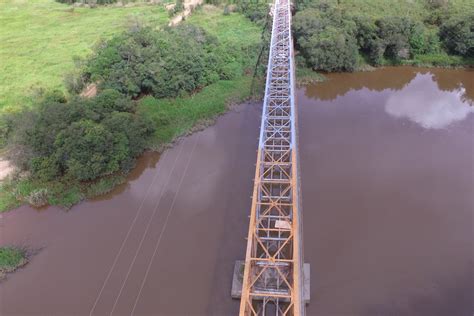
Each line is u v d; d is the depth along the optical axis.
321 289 30.39
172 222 37.72
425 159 44.44
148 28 65.12
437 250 33.31
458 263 32.16
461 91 60.84
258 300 28.00
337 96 60.69
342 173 42.31
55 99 51.16
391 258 32.69
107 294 31.31
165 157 46.84
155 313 29.69
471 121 52.09
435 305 29.09
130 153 44.94
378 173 42.25
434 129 50.50
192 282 31.83
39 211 39.75
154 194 41.47
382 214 36.97
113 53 56.62
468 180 40.97
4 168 44.72
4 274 33.12
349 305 29.25
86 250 35.25
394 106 56.72
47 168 41.44
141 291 31.36
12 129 47.56
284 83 45.19
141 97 57.31
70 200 40.31
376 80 64.81
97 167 41.25
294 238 24.70
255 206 26.98
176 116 52.78
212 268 32.88
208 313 29.53
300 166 43.38
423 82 63.84
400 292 30.03
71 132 41.16
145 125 47.25
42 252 35.22
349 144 47.38
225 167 44.62
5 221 38.56
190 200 40.22
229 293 30.77
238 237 35.53
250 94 57.59
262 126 35.31
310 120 53.19
